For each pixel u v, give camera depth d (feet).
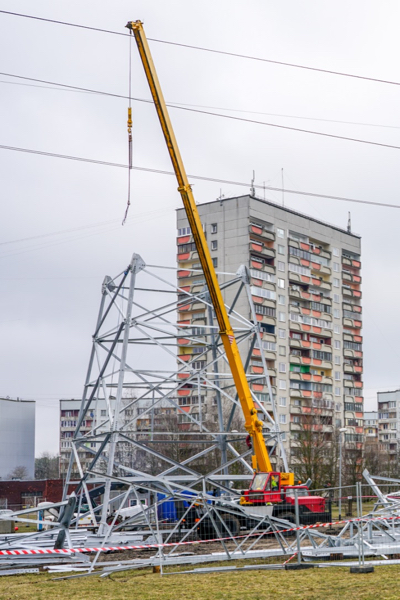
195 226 123.34
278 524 91.91
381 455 415.23
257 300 339.77
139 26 116.37
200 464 254.06
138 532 112.37
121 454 298.97
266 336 344.49
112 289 134.51
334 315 390.83
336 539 92.02
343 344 395.14
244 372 132.26
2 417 453.58
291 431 349.00
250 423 127.13
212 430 273.75
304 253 371.97
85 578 77.41
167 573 77.97
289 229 364.58
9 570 83.10
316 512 124.16
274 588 63.87
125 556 96.94
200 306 345.92
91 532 121.39
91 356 134.62
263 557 88.38
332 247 393.70
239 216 342.44
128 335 124.77
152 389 133.28
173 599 60.23
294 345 360.07
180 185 121.70
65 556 87.66
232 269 341.41
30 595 65.31
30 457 468.34
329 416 365.20
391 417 620.49
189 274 351.25
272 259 354.74
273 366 349.41
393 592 58.75
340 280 397.19
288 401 353.92
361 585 63.16
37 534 90.12
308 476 270.67
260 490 122.52
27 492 320.50
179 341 346.54
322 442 311.47
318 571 74.95
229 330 127.65
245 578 71.36
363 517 98.89
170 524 122.31
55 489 308.81
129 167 116.67
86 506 170.71
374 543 91.97
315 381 371.97
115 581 73.56
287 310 359.25
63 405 555.69
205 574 76.28
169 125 119.85
